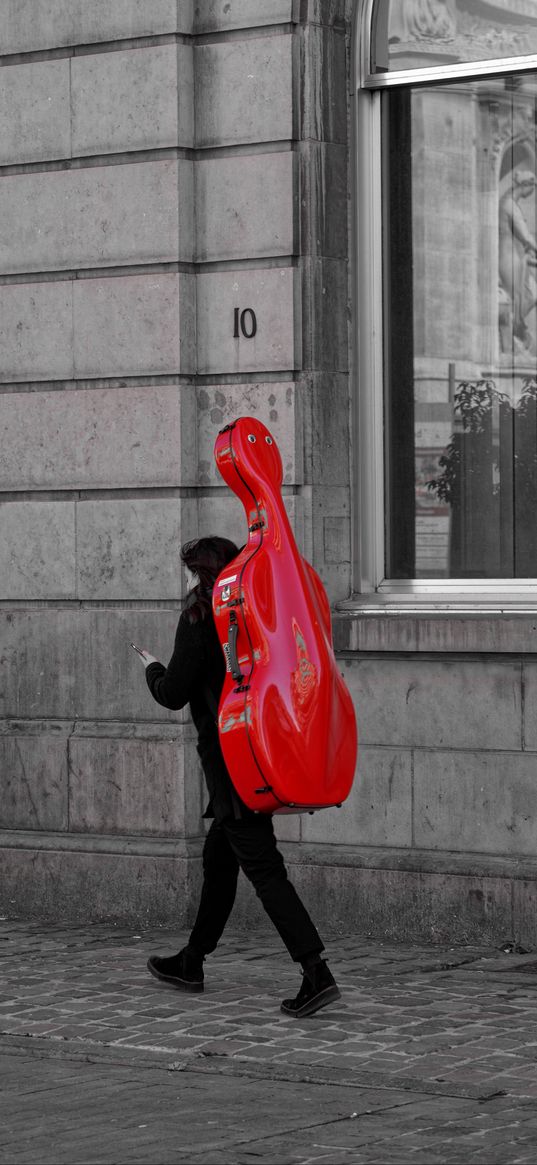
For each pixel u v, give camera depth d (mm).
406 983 9828
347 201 12125
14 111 12586
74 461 12352
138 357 12125
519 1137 6852
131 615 12125
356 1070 7902
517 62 11742
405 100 12164
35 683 12516
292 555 8844
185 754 11883
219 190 12000
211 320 12031
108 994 9633
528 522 11844
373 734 11539
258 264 11891
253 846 8977
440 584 12055
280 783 8594
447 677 11281
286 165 11781
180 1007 9266
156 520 12055
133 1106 7453
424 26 12047
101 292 12258
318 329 11828
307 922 8938
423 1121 7113
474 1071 7832
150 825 12000
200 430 12086
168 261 12000
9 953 10969
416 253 12141
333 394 11953
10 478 12609
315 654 8719
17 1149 6805
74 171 12352
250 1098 7551
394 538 12203
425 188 12117
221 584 8875
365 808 11539
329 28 11930
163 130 12023
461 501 12023
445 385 12086
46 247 12469
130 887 11984
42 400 12477
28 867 12375
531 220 11844
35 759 12438
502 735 11102
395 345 12203
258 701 8633
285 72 11781
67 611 12375
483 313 11984
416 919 11227
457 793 11227
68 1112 7367
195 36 12094
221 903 9578
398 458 12203
